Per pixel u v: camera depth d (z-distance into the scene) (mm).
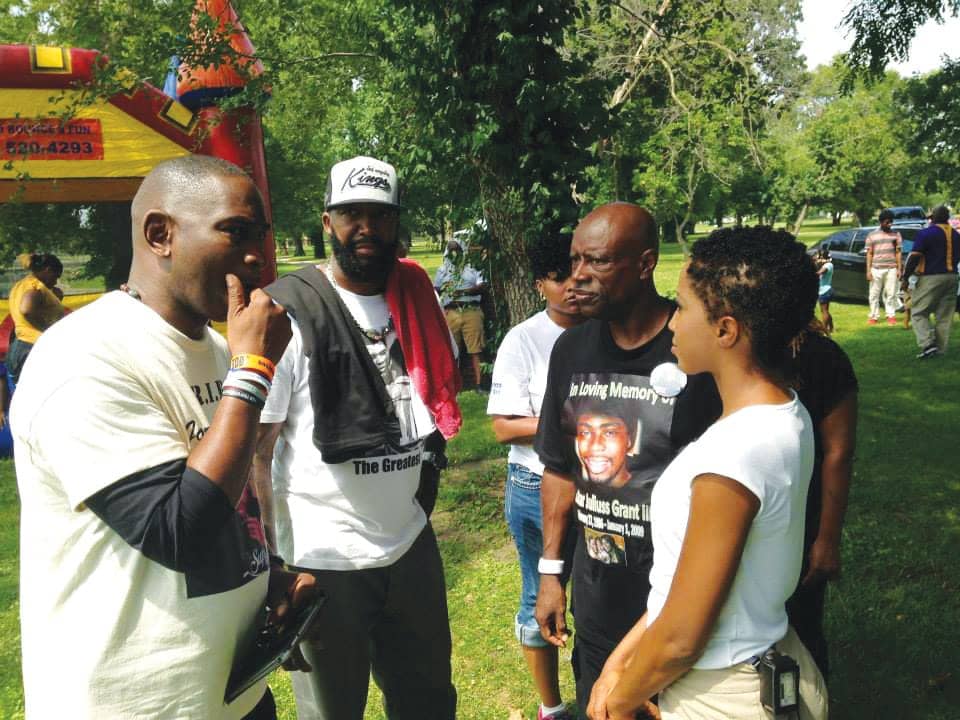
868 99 32156
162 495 1447
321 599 1928
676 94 7043
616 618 2135
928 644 3510
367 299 2498
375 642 2621
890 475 5645
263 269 1669
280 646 1768
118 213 7223
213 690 1644
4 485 6457
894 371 8859
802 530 1549
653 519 1632
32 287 6660
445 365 2586
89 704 1502
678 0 6441
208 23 5945
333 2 6535
